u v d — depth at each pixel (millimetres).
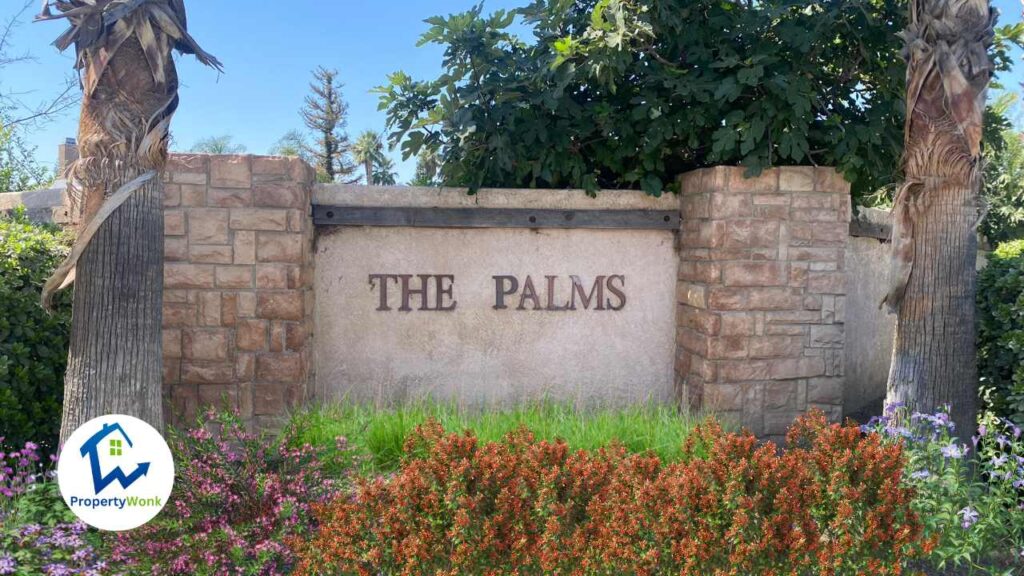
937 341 5109
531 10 7008
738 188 6328
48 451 5223
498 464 3359
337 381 6812
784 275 6418
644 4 6270
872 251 8617
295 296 6160
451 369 6949
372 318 6844
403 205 6723
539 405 6672
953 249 5094
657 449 5184
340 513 3350
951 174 5059
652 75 6551
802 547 3104
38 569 3594
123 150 4246
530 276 7004
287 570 3688
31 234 5727
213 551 3645
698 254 6656
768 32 6543
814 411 4199
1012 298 5516
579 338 7082
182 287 6035
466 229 6938
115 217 4273
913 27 5242
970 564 3865
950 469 4199
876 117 6484
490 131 6750
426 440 4082
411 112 7082
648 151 6629
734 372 6375
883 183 7020
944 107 5043
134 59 4273
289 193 6133
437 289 6895
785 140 6242
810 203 6426
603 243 7082
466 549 3066
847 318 7941
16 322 5020
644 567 3035
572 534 3188
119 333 4281
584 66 6453
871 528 3199
